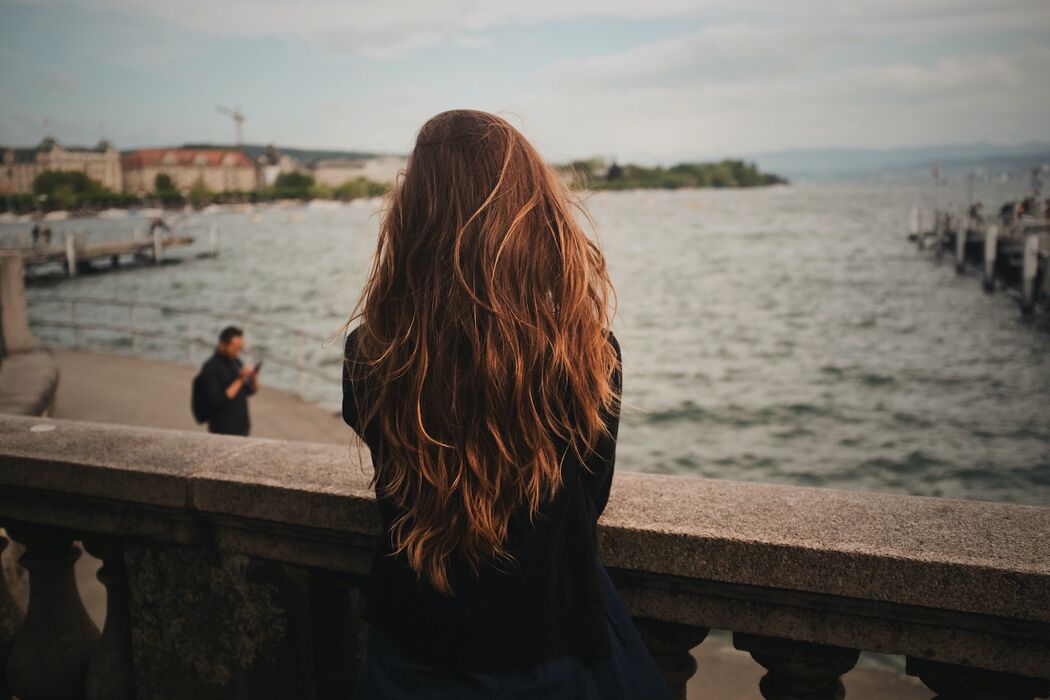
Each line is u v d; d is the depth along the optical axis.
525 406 1.39
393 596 1.51
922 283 46.53
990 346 28.48
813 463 16.70
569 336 1.43
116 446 2.47
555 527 1.45
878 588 1.61
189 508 2.24
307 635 2.25
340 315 41.84
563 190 1.54
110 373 15.73
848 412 20.44
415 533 1.46
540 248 1.44
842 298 42.09
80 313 42.34
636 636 1.52
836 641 1.70
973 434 18.36
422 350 1.42
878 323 34.09
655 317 37.53
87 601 5.96
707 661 4.41
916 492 15.07
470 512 1.41
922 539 1.66
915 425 19.16
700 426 19.39
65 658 2.59
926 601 1.58
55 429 2.67
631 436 18.69
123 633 2.49
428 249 1.46
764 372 25.36
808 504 1.86
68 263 59.88
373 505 2.00
